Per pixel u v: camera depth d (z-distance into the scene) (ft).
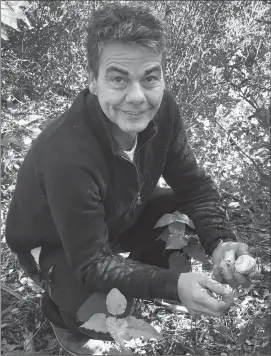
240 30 13.78
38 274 7.84
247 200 10.37
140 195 7.39
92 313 6.79
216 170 11.00
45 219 7.09
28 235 7.40
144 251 8.28
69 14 14.28
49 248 7.53
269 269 8.75
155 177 7.38
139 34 5.66
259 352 6.97
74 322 7.25
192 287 6.43
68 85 13.87
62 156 6.29
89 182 6.35
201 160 11.01
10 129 11.51
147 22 5.79
